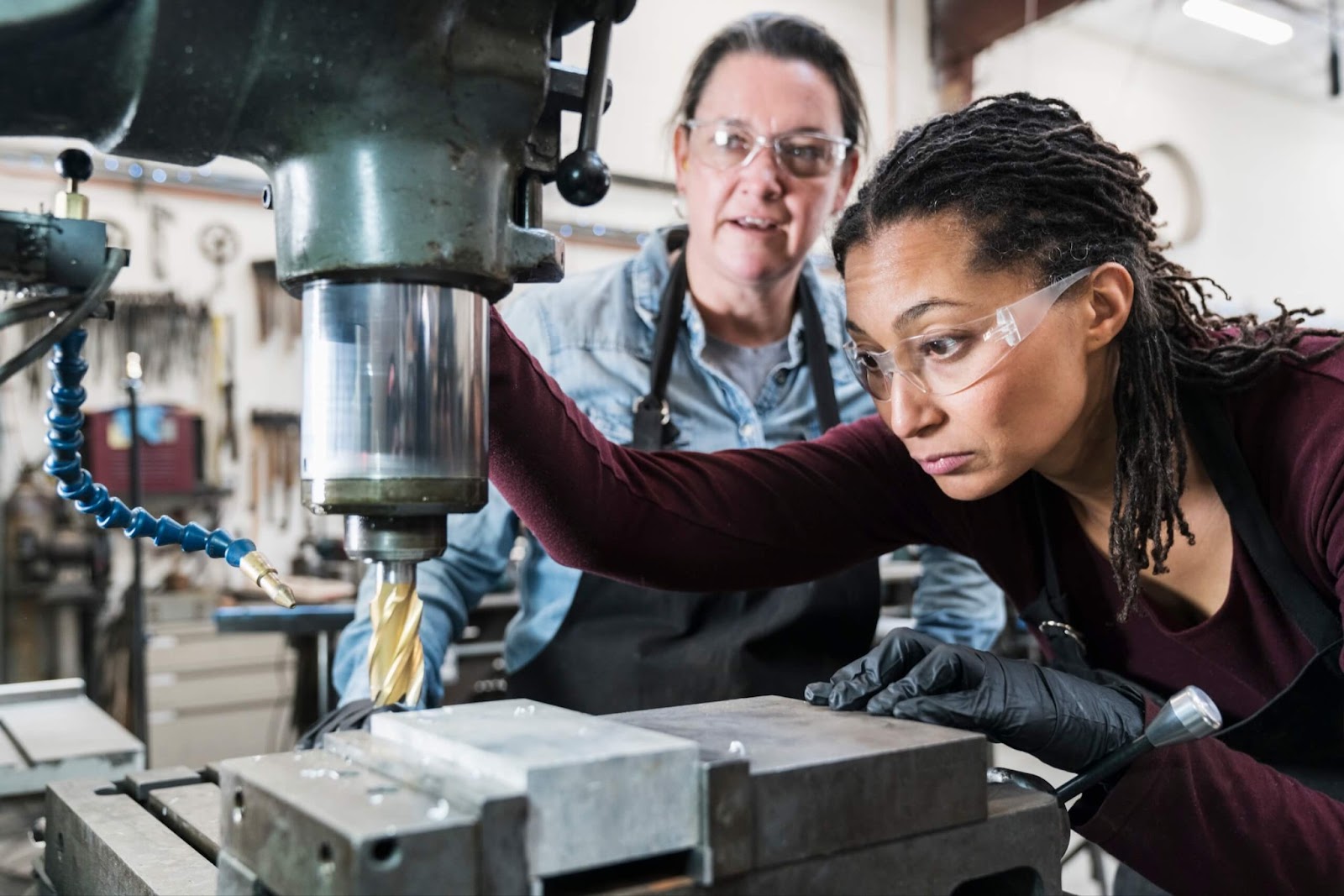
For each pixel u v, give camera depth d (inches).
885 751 24.2
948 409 33.9
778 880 22.6
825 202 63.6
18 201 149.4
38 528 143.2
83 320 26.3
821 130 61.8
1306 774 38.6
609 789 20.9
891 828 24.2
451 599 58.8
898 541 46.9
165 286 162.2
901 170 33.9
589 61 27.9
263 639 147.6
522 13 24.6
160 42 22.1
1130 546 37.2
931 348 33.5
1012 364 32.8
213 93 23.4
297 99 23.8
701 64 64.9
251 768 23.4
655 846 21.5
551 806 20.3
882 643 32.1
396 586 27.6
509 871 19.7
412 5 23.1
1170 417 36.4
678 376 66.0
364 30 23.1
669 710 29.8
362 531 26.3
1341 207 287.4
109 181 157.2
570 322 64.7
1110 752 30.3
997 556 44.9
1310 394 35.6
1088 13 227.8
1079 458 38.8
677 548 42.6
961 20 196.2
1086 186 34.0
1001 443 33.9
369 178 24.0
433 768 22.4
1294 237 276.7
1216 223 260.4
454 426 25.1
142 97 23.0
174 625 144.1
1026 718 29.5
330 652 114.3
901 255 33.1
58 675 143.2
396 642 27.4
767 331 67.9
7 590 140.6
